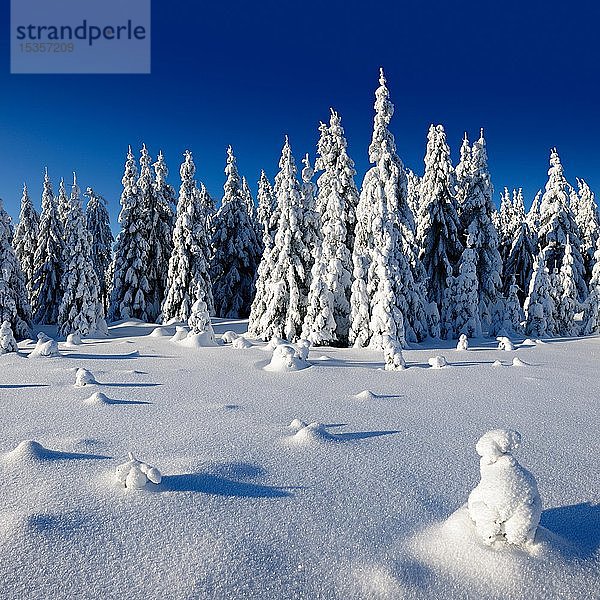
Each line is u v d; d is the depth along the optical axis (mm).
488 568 2992
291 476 4672
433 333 23734
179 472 4629
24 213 39375
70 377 10578
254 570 3062
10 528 3430
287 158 23547
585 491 4344
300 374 11367
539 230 37562
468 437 6102
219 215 37094
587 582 2938
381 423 6801
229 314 36344
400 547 3348
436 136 27172
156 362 13281
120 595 2820
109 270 36844
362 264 20156
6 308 25453
